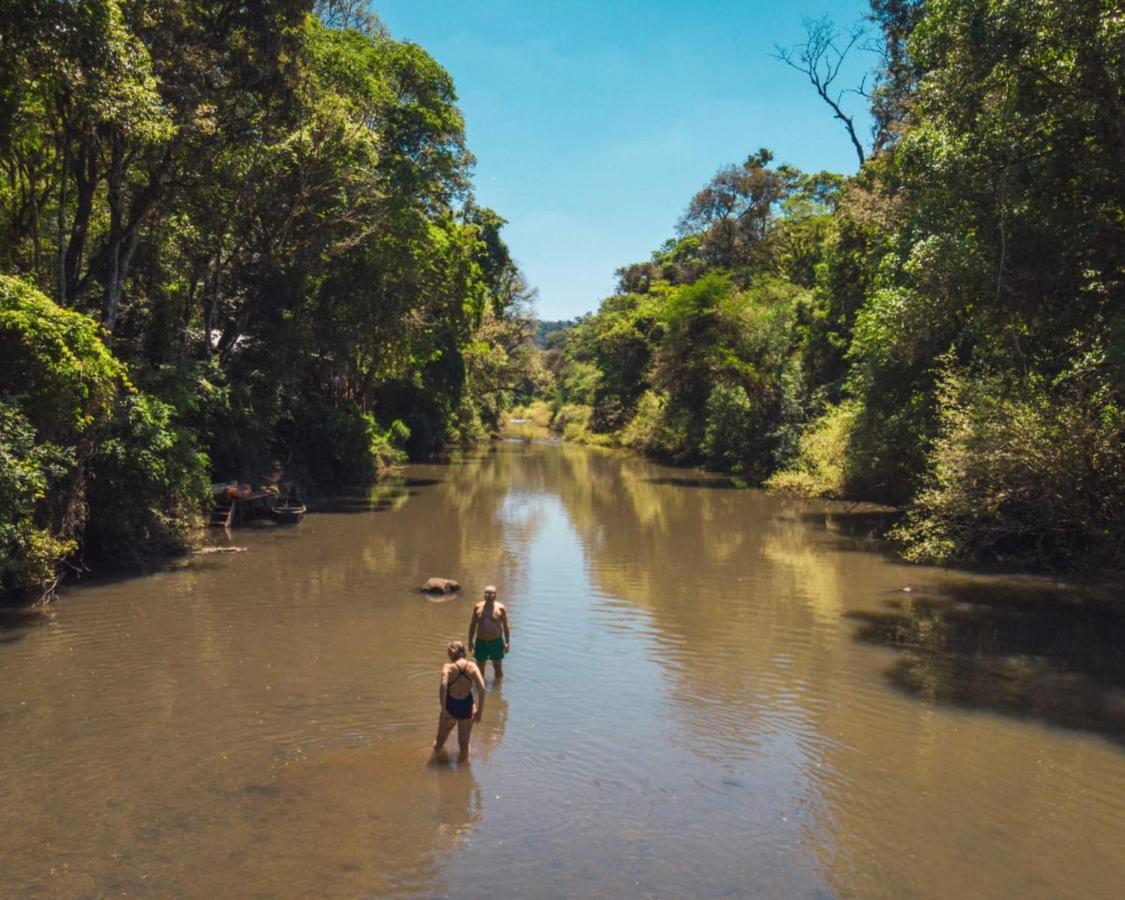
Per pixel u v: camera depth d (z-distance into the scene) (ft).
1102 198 45.80
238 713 32.14
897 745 30.17
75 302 64.18
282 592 52.75
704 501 108.68
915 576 59.82
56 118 60.29
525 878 20.97
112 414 56.03
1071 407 50.83
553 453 211.82
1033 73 43.65
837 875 21.47
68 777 26.43
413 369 157.58
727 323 140.26
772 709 33.68
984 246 47.26
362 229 99.66
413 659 39.22
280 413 101.71
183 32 66.64
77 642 41.24
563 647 42.24
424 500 106.52
